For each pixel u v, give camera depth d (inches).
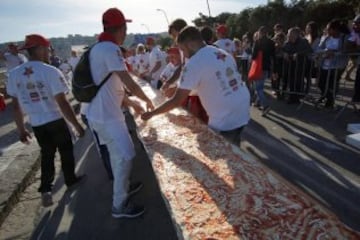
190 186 83.4
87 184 175.6
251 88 341.1
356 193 140.7
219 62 113.0
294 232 61.3
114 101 116.6
